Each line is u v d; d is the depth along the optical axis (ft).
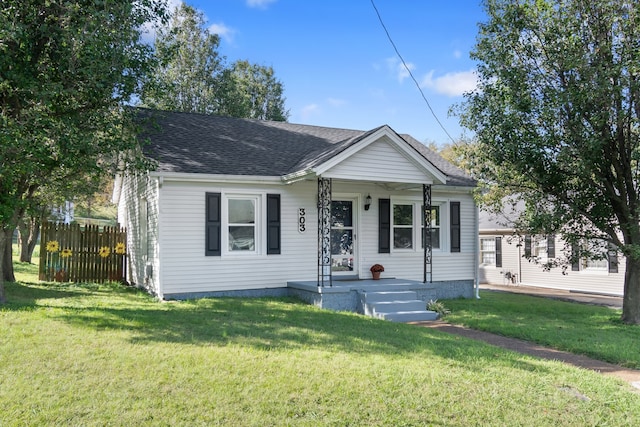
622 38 33.63
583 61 32.89
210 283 38.32
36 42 29.45
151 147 39.63
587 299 54.85
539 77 36.09
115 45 29.45
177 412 14.74
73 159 29.07
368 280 43.42
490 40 37.47
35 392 15.78
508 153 37.09
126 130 34.50
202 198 38.14
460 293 49.37
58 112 30.35
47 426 13.57
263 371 18.47
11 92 28.14
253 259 40.04
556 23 34.63
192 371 18.12
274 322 28.32
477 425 15.12
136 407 14.92
